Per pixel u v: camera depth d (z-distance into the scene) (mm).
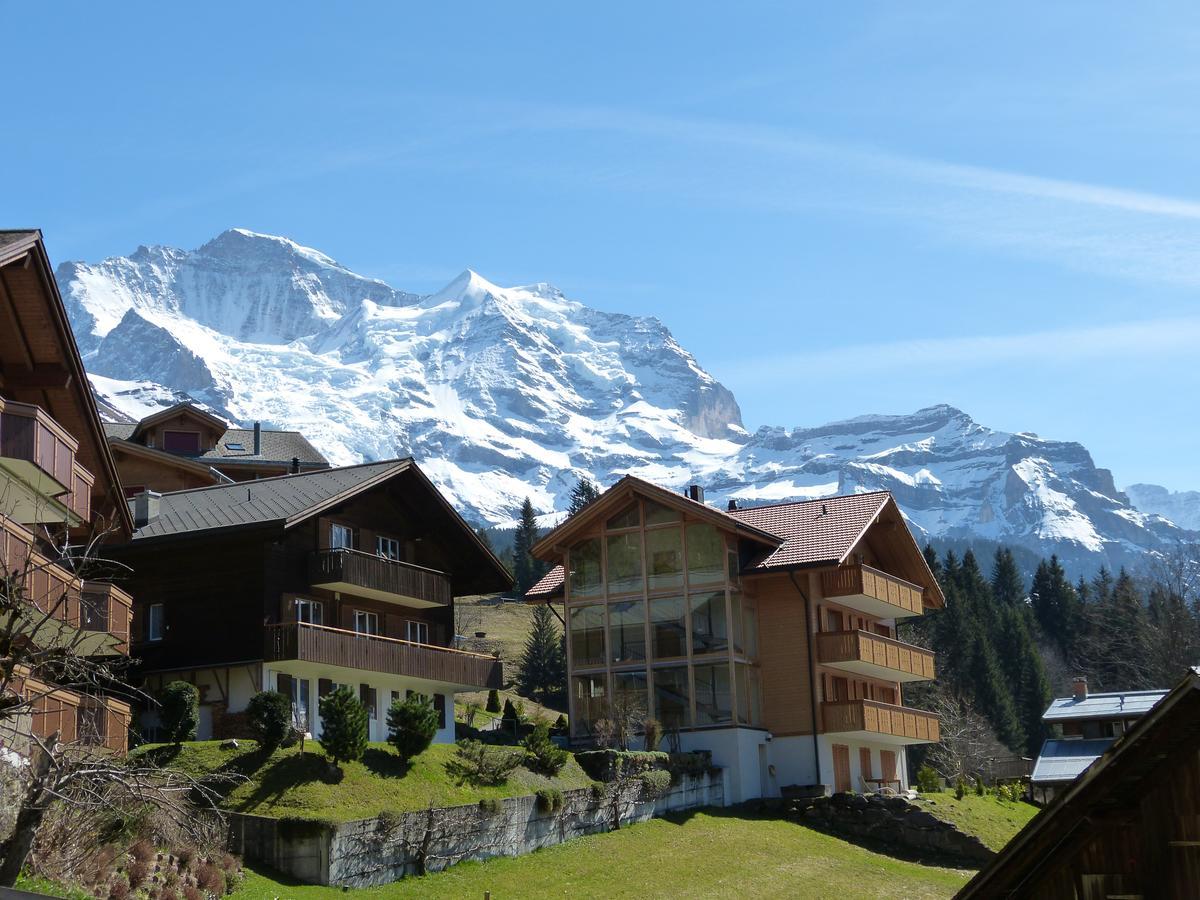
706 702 56250
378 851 36469
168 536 46062
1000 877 19891
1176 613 98375
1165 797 19203
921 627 100375
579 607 59281
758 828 50625
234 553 46469
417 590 52594
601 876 40812
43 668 26188
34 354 35250
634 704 55406
